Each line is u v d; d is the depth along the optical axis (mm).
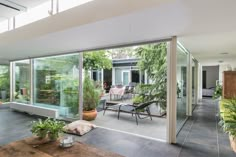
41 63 5980
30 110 5625
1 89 7578
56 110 4961
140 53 6094
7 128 4215
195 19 2195
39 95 6031
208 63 8711
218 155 2740
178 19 2195
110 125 4516
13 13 3340
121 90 8586
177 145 3131
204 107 7027
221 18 2168
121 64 11258
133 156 2734
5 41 3814
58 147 1922
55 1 2805
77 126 3855
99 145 3160
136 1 1940
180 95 4145
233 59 6871
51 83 5609
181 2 1722
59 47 4176
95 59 7219
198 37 3199
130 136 3615
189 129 4059
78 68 4719
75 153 1780
